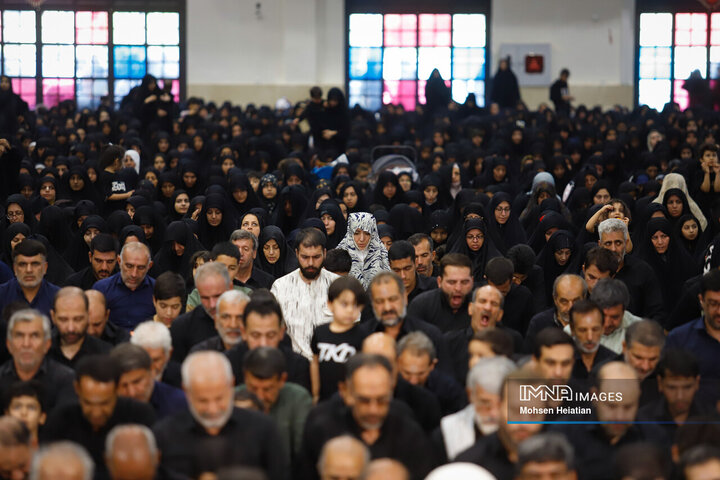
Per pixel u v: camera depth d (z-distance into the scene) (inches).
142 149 1341.0
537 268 657.6
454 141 1489.9
